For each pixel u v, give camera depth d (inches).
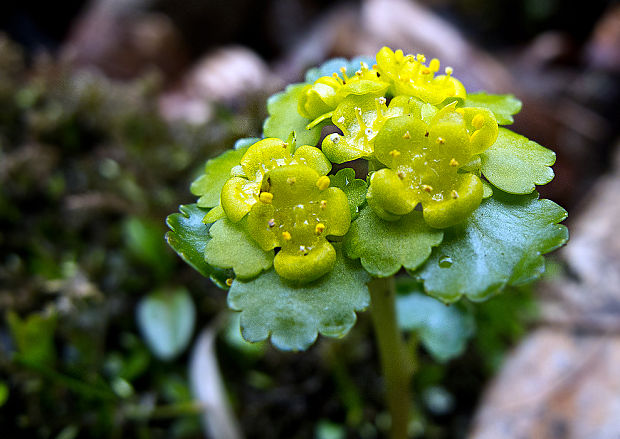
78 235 4.0
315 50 5.8
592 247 4.0
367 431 3.4
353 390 3.5
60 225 4.1
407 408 2.9
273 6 6.5
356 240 2.2
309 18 6.6
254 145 2.3
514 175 2.3
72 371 3.2
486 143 2.2
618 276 3.8
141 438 3.4
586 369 3.4
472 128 2.3
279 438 3.4
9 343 3.5
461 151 2.2
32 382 3.3
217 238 2.3
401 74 2.4
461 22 7.1
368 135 2.3
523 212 2.3
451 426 3.5
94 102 4.5
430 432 3.4
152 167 4.3
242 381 3.6
